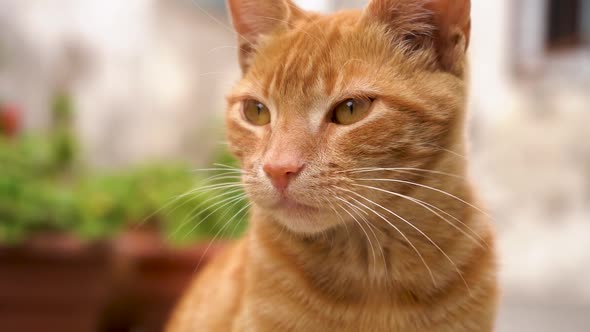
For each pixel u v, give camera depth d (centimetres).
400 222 35
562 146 74
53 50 76
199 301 42
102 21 77
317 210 34
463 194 36
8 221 49
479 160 74
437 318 35
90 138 77
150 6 78
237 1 39
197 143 78
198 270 53
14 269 49
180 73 79
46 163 56
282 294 35
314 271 36
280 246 36
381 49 35
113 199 52
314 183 34
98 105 77
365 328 35
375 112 34
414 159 34
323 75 35
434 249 35
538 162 74
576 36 75
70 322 50
